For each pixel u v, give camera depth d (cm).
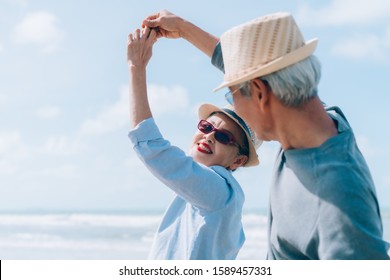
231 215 306
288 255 216
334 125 220
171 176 285
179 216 319
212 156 334
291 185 215
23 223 4150
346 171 201
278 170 227
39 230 3366
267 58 216
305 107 213
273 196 224
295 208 211
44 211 8156
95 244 2564
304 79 210
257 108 221
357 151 217
